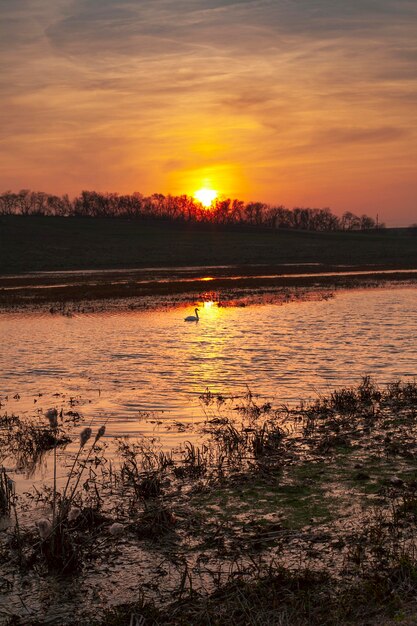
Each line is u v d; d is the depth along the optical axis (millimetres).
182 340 23875
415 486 8477
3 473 9570
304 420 12266
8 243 119000
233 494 8523
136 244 129875
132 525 7617
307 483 8812
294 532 7238
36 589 6285
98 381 16594
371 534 6973
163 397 14648
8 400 14680
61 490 8898
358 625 5227
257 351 20859
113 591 6195
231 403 13922
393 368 17438
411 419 12055
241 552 6832
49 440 11227
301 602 5633
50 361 19750
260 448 10281
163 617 5668
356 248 127312
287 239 152625
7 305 40312
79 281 63875
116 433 11789
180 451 10578
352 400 13477
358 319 29297
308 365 18141
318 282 56438
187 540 7219
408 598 5586
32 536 7336
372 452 10086
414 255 107188
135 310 36031
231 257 108000
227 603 5781
